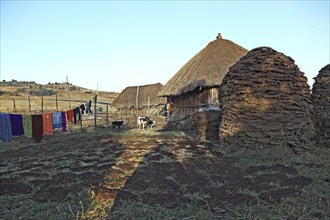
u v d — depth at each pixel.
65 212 4.80
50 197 5.52
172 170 7.34
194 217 4.45
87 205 5.05
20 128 13.26
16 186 6.42
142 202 5.12
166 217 4.49
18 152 11.77
